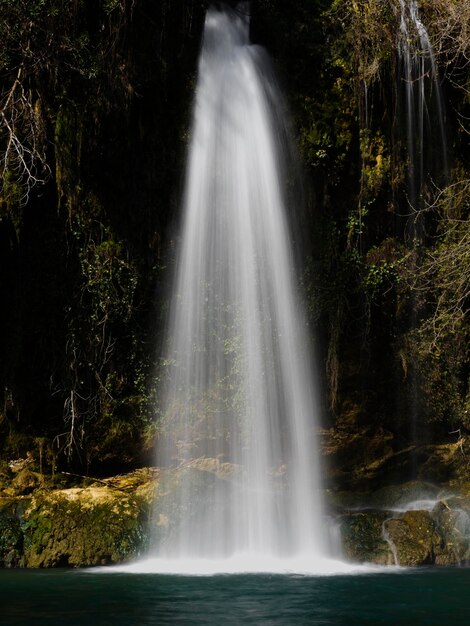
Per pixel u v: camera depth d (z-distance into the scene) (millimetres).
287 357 14344
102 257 13727
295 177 14469
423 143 14977
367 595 8641
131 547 11406
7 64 12531
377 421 15102
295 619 7277
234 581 9633
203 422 14375
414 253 14914
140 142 14008
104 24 13172
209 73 14383
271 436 14281
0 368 13469
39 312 13617
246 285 14094
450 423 15273
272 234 14242
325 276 14609
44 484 13336
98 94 13297
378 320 14906
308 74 14602
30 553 11273
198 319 14234
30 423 13727
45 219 13352
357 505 14094
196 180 14172
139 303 14172
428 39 14805
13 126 12070
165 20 13781
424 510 12312
